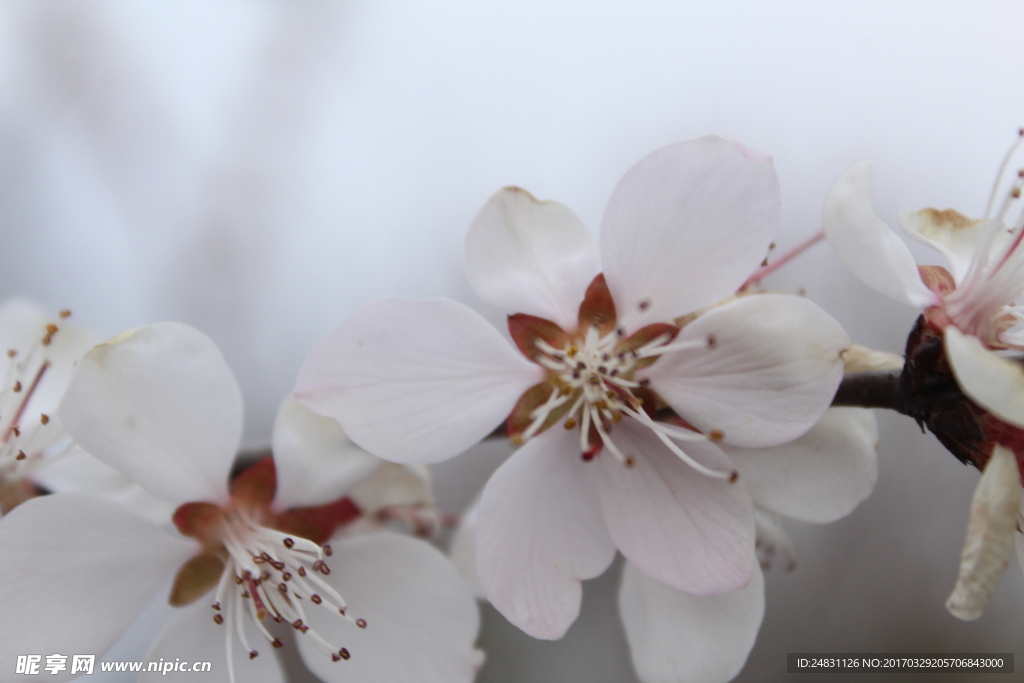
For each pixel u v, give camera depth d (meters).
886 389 0.12
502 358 0.12
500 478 0.11
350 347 0.11
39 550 0.12
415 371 0.11
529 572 0.11
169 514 0.12
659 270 0.12
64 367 0.13
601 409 0.12
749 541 0.11
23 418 0.13
